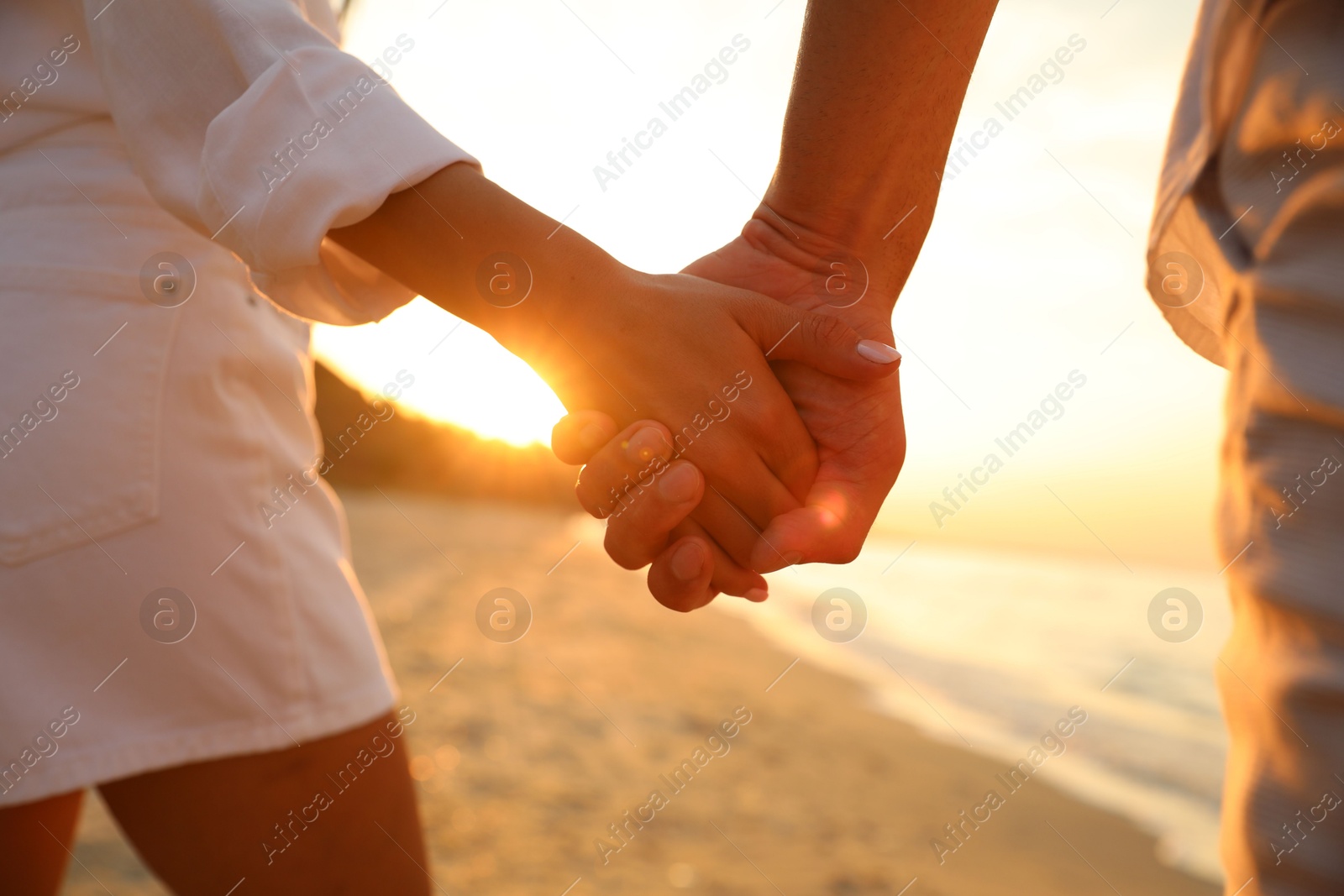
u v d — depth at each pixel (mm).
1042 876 2086
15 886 740
